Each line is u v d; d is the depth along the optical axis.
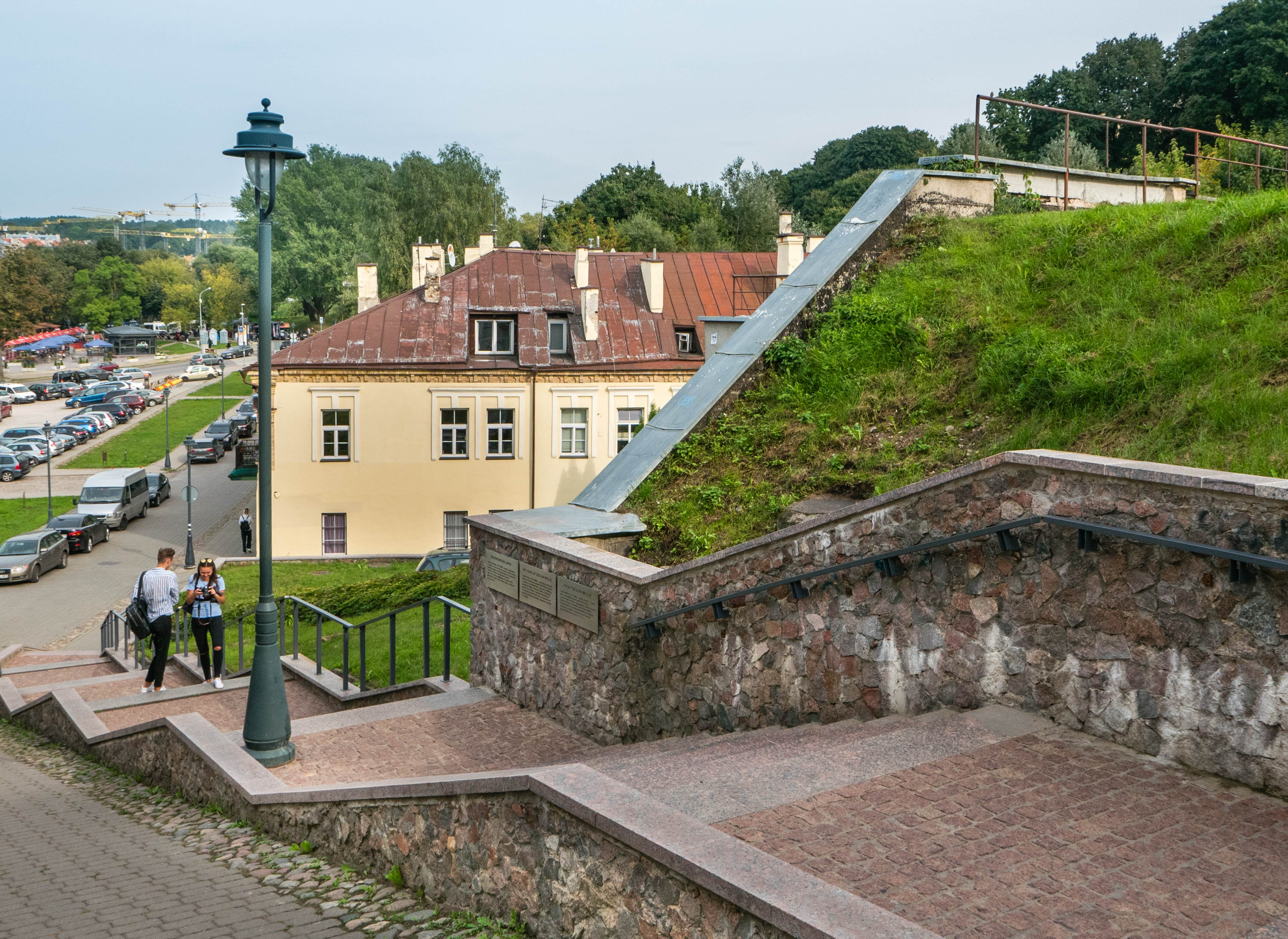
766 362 11.12
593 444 38.94
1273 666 4.70
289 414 36.91
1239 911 3.70
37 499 51.72
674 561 9.06
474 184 70.50
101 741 12.27
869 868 4.09
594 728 9.25
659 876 4.16
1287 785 4.66
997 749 5.34
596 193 87.00
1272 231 8.81
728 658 7.77
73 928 5.88
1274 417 6.50
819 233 77.69
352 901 6.16
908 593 6.45
